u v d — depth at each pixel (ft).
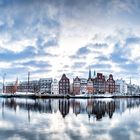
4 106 213.25
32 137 79.56
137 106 224.53
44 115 142.61
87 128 97.19
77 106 221.05
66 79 600.80
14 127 98.63
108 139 77.20
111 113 155.94
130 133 86.99
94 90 635.25
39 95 469.16
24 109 182.39
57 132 88.28
